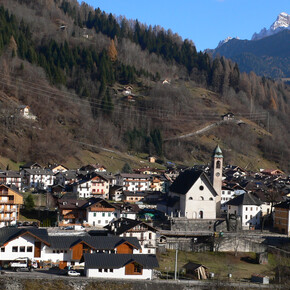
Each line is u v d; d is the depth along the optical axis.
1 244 90.62
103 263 87.94
